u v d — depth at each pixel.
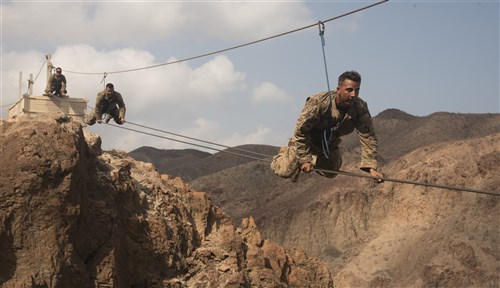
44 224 35.66
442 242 146.00
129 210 43.12
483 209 150.12
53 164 36.12
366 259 153.38
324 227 171.50
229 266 45.94
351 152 197.50
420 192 161.00
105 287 38.44
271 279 47.94
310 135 13.89
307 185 197.25
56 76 44.59
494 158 158.88
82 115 44.94
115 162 44.91
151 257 43.03
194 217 49.28
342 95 13.35
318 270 53.72
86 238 38.72
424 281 139.50
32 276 34.62
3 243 34.84
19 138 36.44
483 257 140.00
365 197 171.88
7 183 35.38
